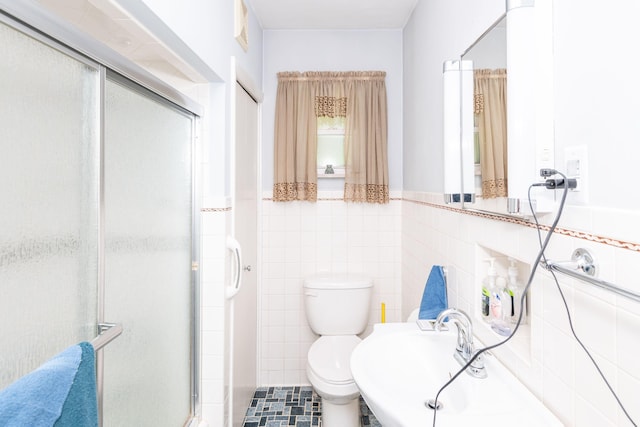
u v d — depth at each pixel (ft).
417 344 4.37
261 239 8.16
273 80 8.15
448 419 2.72
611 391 2.19
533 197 2.76
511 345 3.47
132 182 3.61
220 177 5.39
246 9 6.38
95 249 2.90
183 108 4.74
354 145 7.97
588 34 2.36
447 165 4.25
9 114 2.09
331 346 6.89
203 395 5.41
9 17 2.05
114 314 3.30
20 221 2.20
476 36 4.05
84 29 3.79
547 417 2.72
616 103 2.14
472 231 4.22
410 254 7.36
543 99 2.74
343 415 6.10
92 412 2.34
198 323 5.30
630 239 2.04
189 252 5.20
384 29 8.14
